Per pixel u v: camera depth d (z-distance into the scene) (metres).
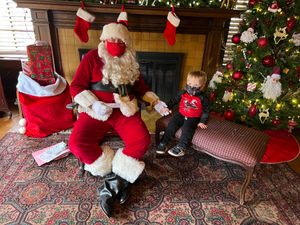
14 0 2.06
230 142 1.53
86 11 2.09
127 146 1.55
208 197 1.61
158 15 2.28
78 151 1.46
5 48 2.68
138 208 1.49
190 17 2.31
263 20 1.94
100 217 1.42
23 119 2.17
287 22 1.83
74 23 2.29
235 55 2.19
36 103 2.05
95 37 2.38
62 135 2.17
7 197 1.52
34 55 1.99
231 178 1.79
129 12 2.17
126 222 1.40
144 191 1.62
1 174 1.69
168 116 1.83
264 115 2.06
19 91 2.03
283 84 2.01
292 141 2.31
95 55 1.58
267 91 1.93
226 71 2.25
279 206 1.58
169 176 1.77
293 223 1.46
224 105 2.27
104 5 2.11
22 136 2.12
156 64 2.56
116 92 1.58
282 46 1.95
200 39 2.47
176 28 2.36
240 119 2.27
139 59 2.50
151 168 1.84
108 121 1.59
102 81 1.55
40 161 1.82
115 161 1.52
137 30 2.36
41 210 1.45
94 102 1.51
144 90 1.74
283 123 2.17
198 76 1.71
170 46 2.48
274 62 1.92
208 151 1.60
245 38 1.94
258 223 1.45
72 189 1.60
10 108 2.59
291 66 1.97
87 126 1.53
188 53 2.54
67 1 2.09
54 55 2.43
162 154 1.92
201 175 1.80
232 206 1.55
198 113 1.73
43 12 2.19
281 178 1.83
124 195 1.51
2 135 2.14
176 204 1.54
